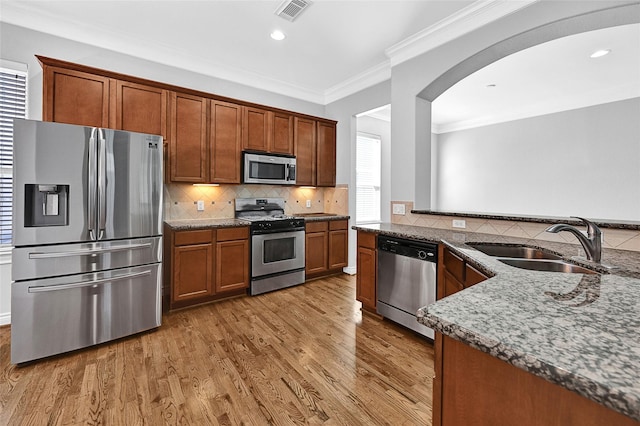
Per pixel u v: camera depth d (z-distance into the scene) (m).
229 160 3.42
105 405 1.60
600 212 4.47
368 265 2.82
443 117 5.94
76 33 2.75
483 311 0.75
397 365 2.01
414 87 2.97
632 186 4.19
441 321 0.70
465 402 0.70
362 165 5.25
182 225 2.94
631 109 4.18
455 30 2.60
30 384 1.77
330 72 3.78
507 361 0.56
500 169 5.70
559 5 2.04
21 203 1.94
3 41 2.47
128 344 2.26
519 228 2.21
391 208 3.23
